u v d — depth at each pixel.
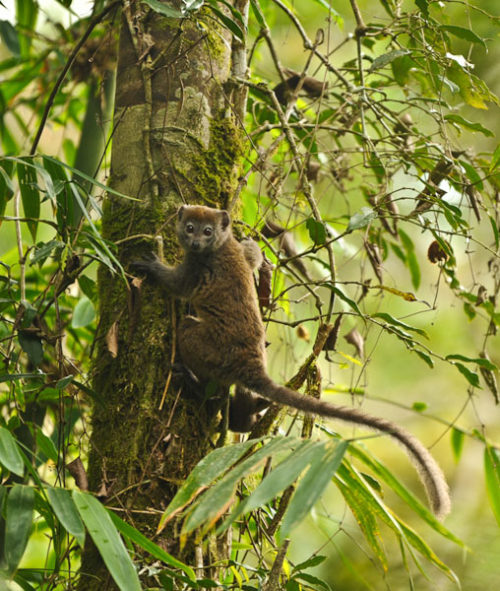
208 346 8.87
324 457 6.15
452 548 16.22
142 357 8.47
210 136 9.17
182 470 8.27
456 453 11.57
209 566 7.87
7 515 6.50
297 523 5.71
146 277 8.70
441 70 10.77
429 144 10.24
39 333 8.25
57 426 10.17
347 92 11.25
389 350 20.27
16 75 13.91
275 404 8.84
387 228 10.80
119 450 8.26
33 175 8.74
